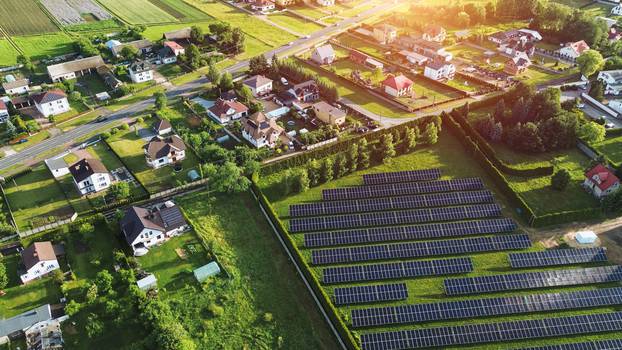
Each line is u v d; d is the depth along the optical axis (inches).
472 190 5378.9
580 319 3846.0
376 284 4192.9
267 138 6131.9
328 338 3828.7
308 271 4195.4
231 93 7194.9
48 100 6815.9
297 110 7027.6
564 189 5339.6
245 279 4293.8
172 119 6806.1
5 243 4623.5
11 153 6082.7
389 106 7204.7
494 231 4758.9
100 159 5935.0
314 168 5388.8
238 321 3941.9
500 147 6136.8
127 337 3814.0
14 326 3789.4
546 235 4744.1
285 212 5022.1
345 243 4613.7
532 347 3678.6
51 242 4611.2
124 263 4392.2
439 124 6294.3
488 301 4003.4
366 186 5305.1
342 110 6815.9
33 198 5265.8
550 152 6043.3
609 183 5152.6
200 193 5324.8
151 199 5231.3
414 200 5137.8
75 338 3801.7
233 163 5324.8
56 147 6195.9
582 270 4266.7
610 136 6314.0
